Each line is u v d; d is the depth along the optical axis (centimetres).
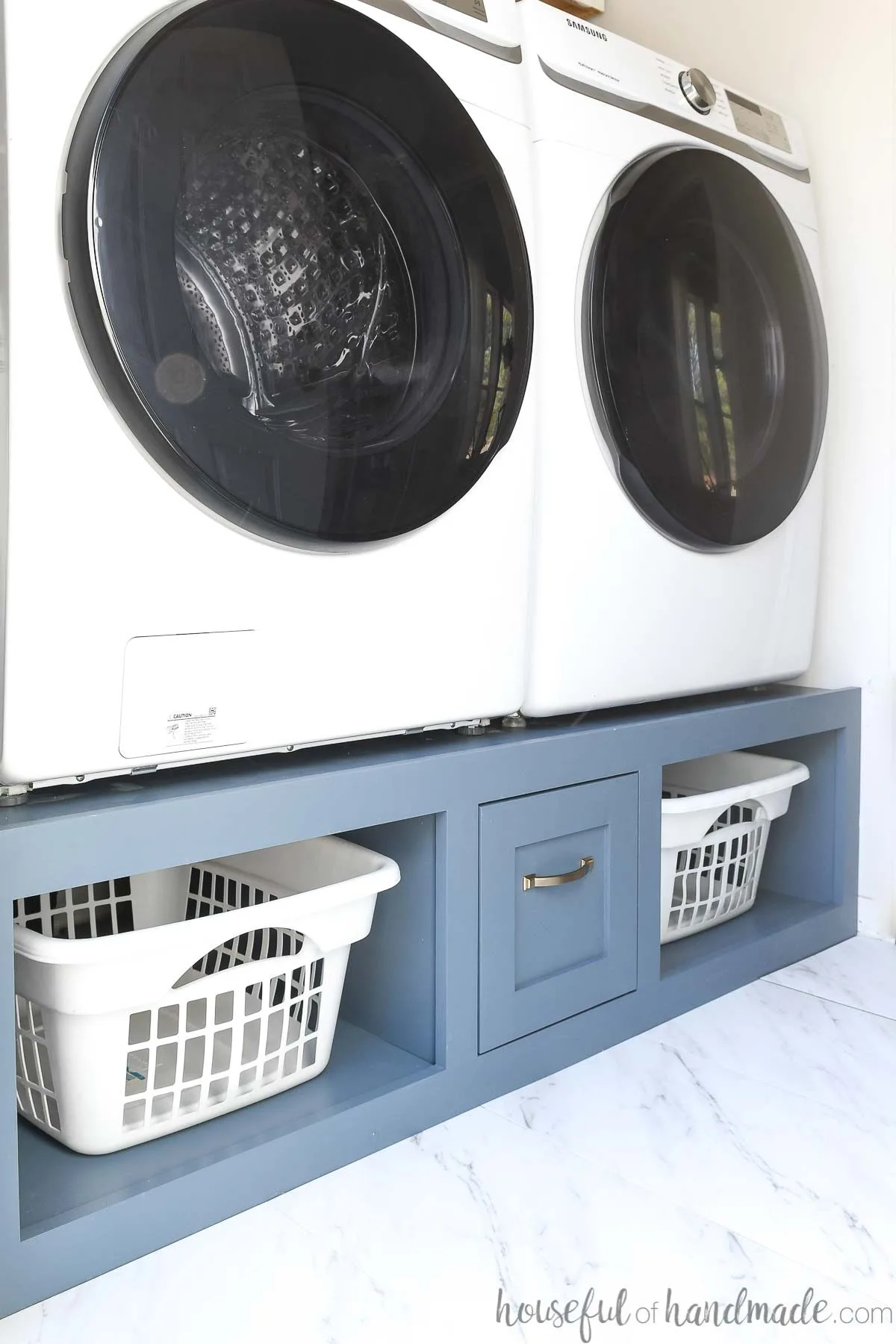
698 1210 110
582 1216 109
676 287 162
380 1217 110
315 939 119
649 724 156
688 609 170
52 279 98
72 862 97
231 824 109
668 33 225
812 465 188
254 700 117
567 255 148
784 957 183
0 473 99
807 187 194
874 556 199
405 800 125
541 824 141
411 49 125
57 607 101
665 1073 143
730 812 196
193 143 105
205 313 111
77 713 103
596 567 154
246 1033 134
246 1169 111
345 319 124
